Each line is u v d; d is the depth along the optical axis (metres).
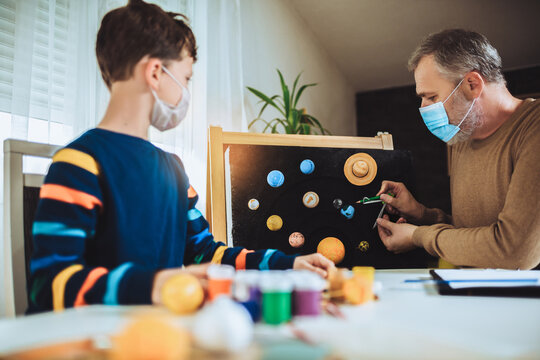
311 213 1.41
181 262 0.97
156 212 0.86
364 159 1.48
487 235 1.09
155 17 0.86
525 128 1.24
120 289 0.56
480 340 0.39
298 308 0.48
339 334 0.39
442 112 1.34
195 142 1.99
